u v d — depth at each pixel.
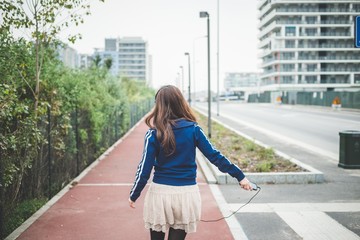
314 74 92.81
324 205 7.00
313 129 23.20
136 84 46.66
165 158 3.27
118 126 19.19
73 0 7.44
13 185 6.39
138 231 5.56
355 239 5.30
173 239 3.35
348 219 6.18
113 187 8.45
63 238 5.28
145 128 26.23
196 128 3.34
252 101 105.56
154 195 3.29
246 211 6.62
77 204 6.99
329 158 12.66
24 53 7.55
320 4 91.75
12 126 6.57
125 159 12.70
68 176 9.40
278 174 8.84
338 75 93.44
